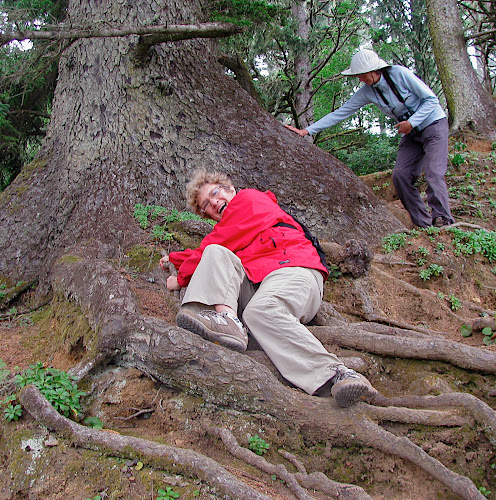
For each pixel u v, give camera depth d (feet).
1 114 24.56
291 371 9.66
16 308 15.99
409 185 19.49
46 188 17.84
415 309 15.35
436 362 11.07
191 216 16.55
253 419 9.39
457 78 37.45
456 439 9.16
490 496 8.63
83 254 15.05
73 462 8.23
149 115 18.04
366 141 44.83
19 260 16.75
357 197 18.57
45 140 19.15
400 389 10.89
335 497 8.07
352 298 14.49
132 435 9.27
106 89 18.17
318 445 9.21
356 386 8.75
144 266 14.38
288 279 10.38
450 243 17.61
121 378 10.29
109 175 17.22
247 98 20.16
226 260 10.43
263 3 23.88
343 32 44.16
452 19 38.50
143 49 17.62
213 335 9.80
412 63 59.52
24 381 9.53
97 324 11.03
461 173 28.68
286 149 18.90
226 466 8.40
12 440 8.66
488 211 24.47
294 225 11.62
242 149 18.47
